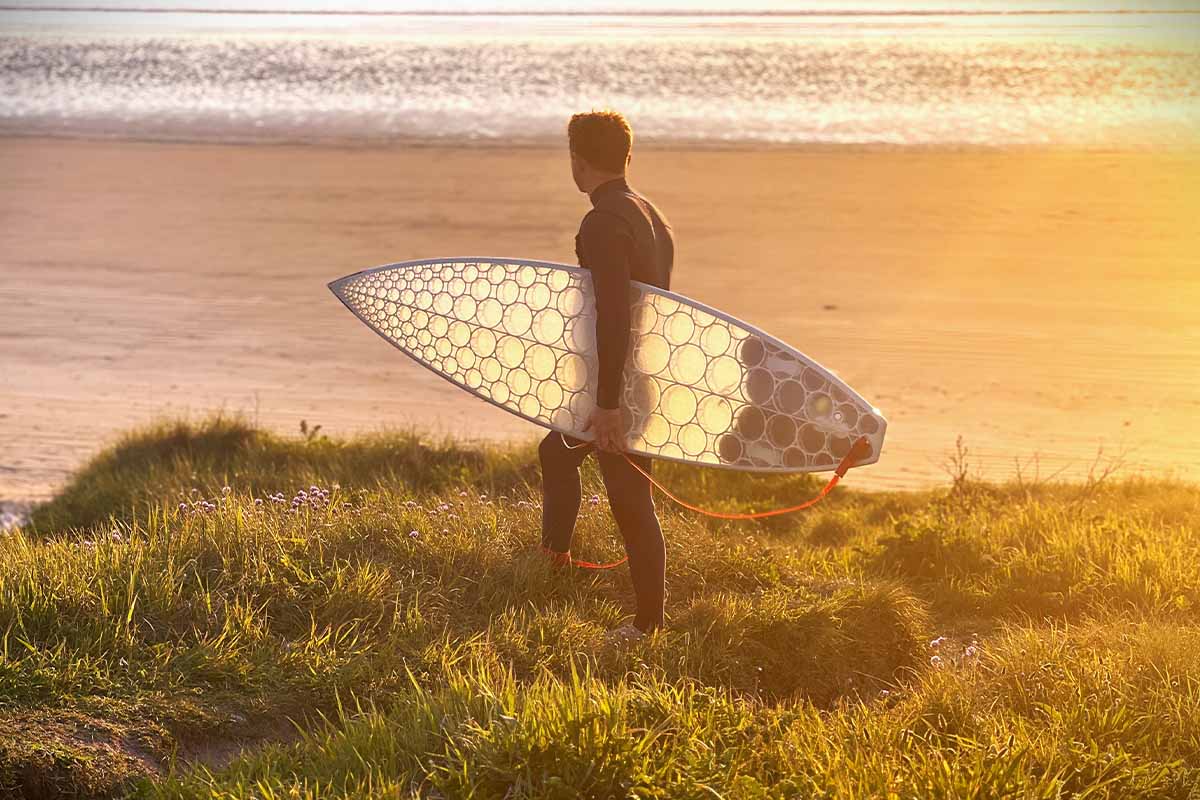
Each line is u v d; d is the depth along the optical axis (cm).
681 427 429
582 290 441
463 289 459
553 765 294
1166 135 2525
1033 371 1195
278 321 1407
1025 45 4188
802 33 4703
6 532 721
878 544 596
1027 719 356
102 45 4497
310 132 2700
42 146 2553
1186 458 947
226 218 1931
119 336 1353
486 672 379
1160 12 5500
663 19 5506
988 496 734
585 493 627
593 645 416
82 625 390
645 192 2070
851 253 1683
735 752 310
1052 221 1842
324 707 371
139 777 320
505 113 2928
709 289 1516
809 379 416
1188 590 506
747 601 456
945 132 2614
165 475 806
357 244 1752
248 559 444
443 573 459
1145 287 1495
